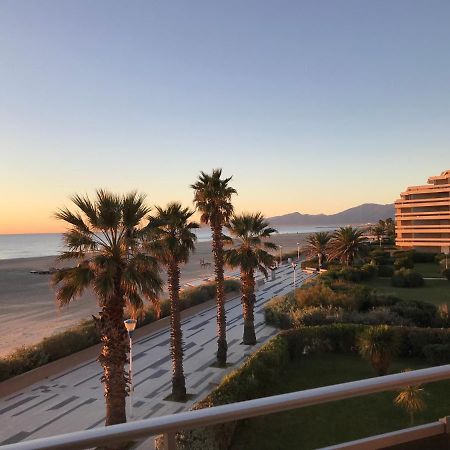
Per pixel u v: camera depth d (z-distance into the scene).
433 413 13.12
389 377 2.22
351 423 12.57
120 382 13.54
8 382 20.08
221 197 22.97
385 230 120.81
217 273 23.95
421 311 27.34
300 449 11.27
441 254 67.56
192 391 20.33
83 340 25.55
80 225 13.35
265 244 27.22
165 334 31.53
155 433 1.73
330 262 66.75
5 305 48.06
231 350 27.03
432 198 75.31
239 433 12.07
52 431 16.39
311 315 27.25
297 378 18.59
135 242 13.43
